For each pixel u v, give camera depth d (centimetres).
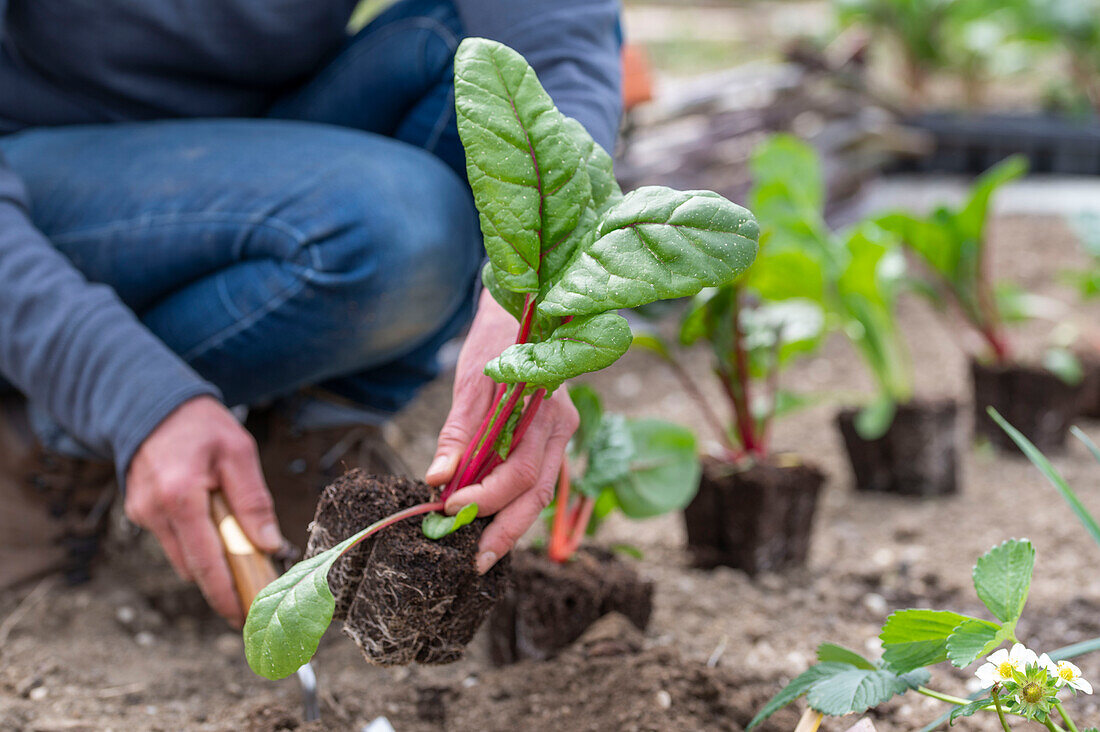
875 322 184
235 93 145
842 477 201
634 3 720
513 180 80
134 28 131
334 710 118
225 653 135
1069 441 217
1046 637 138
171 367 111
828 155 342
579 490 128
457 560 90
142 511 108
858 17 565
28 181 133
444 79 137
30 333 111
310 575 81
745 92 346
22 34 133
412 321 133
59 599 142
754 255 75
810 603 149
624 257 76
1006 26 550
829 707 89
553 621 123
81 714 117
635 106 238
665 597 150
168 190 128
